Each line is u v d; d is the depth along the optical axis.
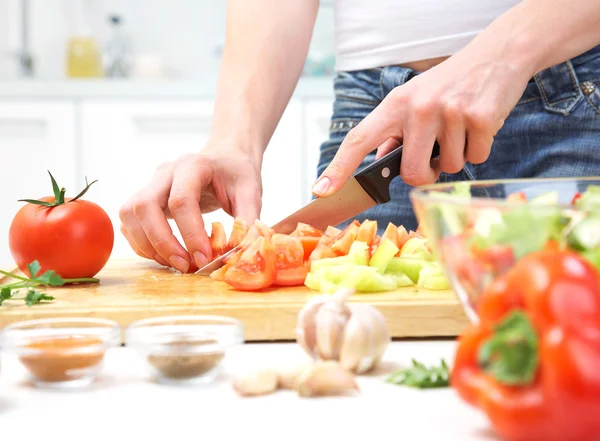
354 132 1.17
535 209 0.58
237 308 0.94
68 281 1.15
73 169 3.24
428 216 0.66
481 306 0.54
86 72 3.75
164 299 1.02
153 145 3.24
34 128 3.23
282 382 0.69
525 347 0.49
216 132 1.50
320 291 1.07
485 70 1.16
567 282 0.50
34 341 0.71
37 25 3.96
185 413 0.63
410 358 0.80
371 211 1.56
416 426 0.59
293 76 1.60
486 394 0.51
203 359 0.71
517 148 1.46
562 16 1.20
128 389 0.70
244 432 0.59
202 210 1.45
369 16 1.54
